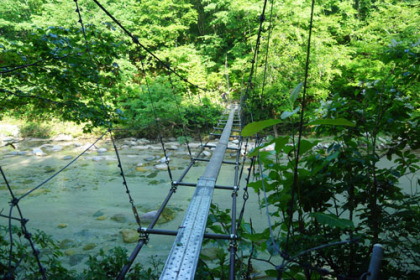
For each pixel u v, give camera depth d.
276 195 1.94
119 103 15.44
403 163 2.00
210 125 16.00
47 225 5.62
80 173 9.35
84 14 15.96
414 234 1.60
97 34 3.68
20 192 7.56
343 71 13.81
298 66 13.07
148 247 4.69
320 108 2.14
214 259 4.05
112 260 1.76
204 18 23.88
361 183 1.94
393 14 12.75
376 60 12.65
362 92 2.07
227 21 19.55
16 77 3.63
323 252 1.64
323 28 13.93
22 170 9.75
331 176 2.03
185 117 15.59
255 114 12.51
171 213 6.08
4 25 18.69
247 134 1.27
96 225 5.61
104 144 14.16
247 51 18.94
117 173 9.30
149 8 19.06
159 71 18.75
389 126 1.94
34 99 4.00
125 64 15.80
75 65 3.46
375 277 0.74
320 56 12.73
